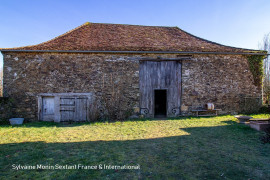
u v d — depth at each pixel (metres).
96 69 7.78
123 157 3.43
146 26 10.94
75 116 7.68
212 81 8.46
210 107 8.11
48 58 7.57
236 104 8.64
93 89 7.76
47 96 7.65
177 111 8.34
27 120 7.46
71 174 2.76
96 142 4.38
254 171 2.85
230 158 3.37
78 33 8.98
